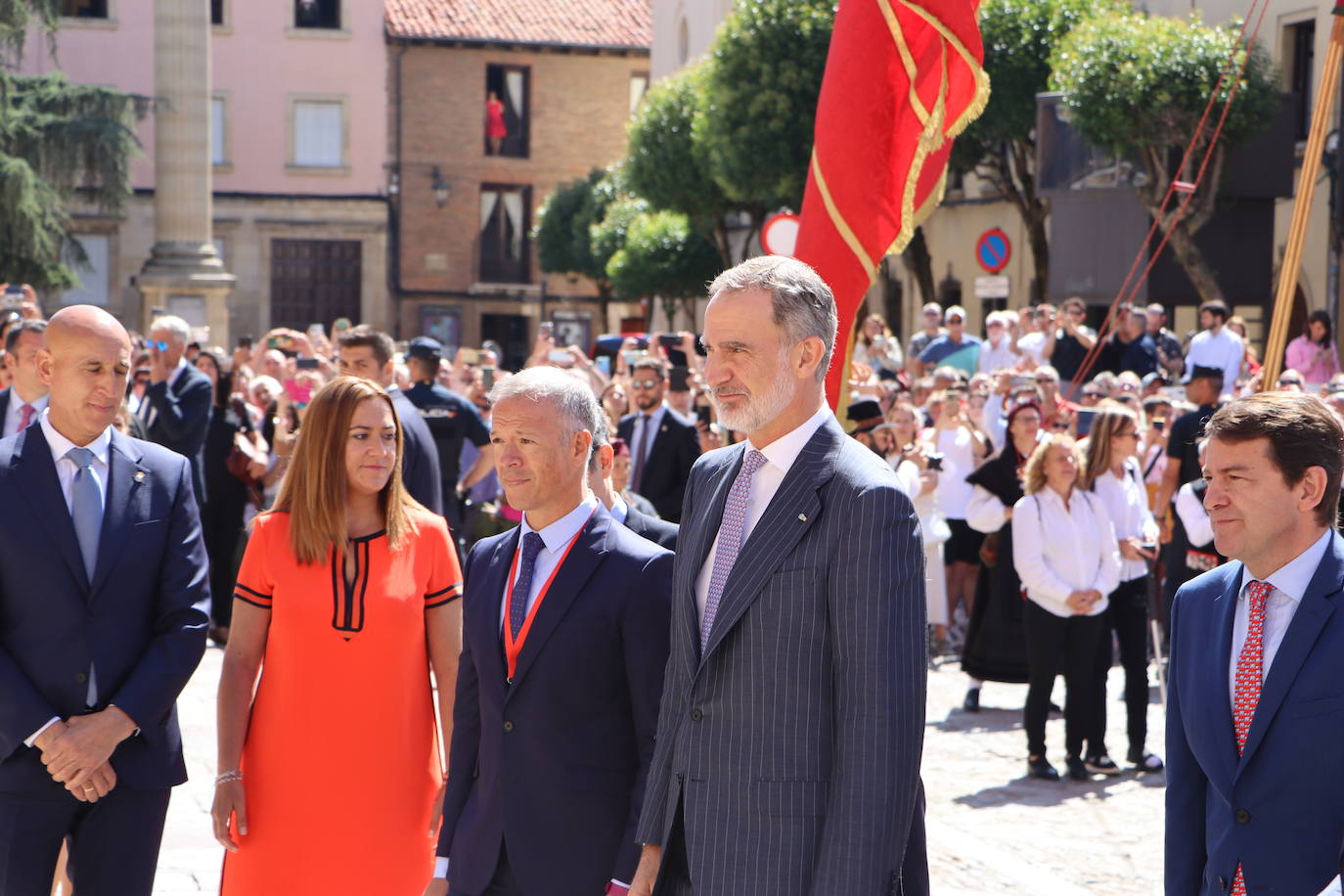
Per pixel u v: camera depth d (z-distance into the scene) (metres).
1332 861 3.29
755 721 3.37
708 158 32.31
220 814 4.68
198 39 32.72
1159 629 10.77
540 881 3.98
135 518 4.74
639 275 38.31
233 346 44.94
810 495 3.38
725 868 3.35
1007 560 10.27
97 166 29.89
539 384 4.11
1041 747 8.77
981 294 18.59
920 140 5.43
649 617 4.04
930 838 7.51
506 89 47.22
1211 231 20.02
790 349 3.40
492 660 4.10
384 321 46.16
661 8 44.06
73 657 4.60
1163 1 24.78
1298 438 3.33
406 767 4.75
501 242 47.34
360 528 4.80
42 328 7.06
